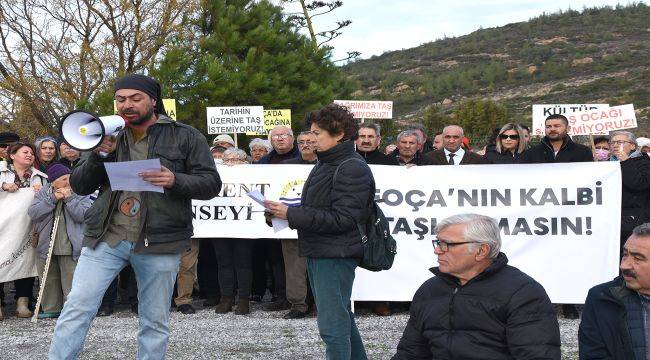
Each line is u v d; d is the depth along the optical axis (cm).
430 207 774
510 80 9731
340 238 464
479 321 353
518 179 764
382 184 777
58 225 785
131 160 451
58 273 804
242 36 2030
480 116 4603
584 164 755
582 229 754
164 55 1939
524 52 11369
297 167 810
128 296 859
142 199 443
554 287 757
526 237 762
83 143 420
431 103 9206
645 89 7681
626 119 1013
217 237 810
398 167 779
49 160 877
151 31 2169
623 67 9406
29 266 798
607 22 12669
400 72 11731
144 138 457
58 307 807
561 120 782
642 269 348
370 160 816
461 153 887
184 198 454
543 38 12206
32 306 880
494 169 767
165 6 2139
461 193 771
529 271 761
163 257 451
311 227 459
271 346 645
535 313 348
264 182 810
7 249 781
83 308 439
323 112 475
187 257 817
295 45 2155
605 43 11438
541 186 761
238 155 857
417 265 773
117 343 665
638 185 743
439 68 11606
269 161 865
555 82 9188
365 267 482
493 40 12700
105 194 449
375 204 487
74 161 856
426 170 776
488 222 360
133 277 832
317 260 469
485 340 352
